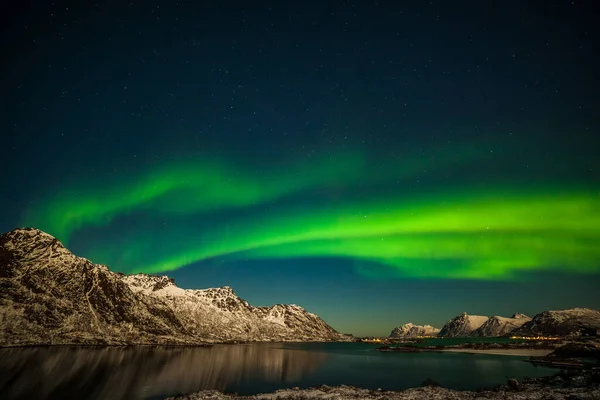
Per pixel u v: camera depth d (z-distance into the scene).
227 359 100.38
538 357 101.12
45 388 46.22
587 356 87.38
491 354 126.19
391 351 157.25
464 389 50.97
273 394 45.84
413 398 40.09
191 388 51.41
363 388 52.81
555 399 33.62
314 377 67.25
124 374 60.97
